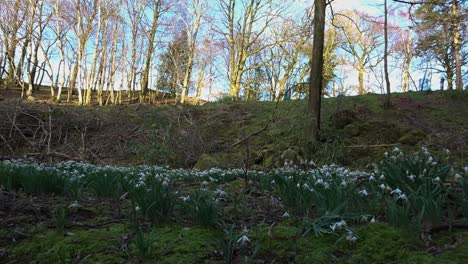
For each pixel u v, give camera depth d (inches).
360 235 105.8
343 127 491.5
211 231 117.6
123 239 112.7
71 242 113.5
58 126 578.9
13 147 514.9
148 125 613.9
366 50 1446.9
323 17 459.8
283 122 514.3
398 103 619.2
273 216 137.7
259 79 1331.2
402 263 92.8
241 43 1159.0
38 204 149.1
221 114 617.6
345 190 130.5
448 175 151.0
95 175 183.3
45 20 1116.5
